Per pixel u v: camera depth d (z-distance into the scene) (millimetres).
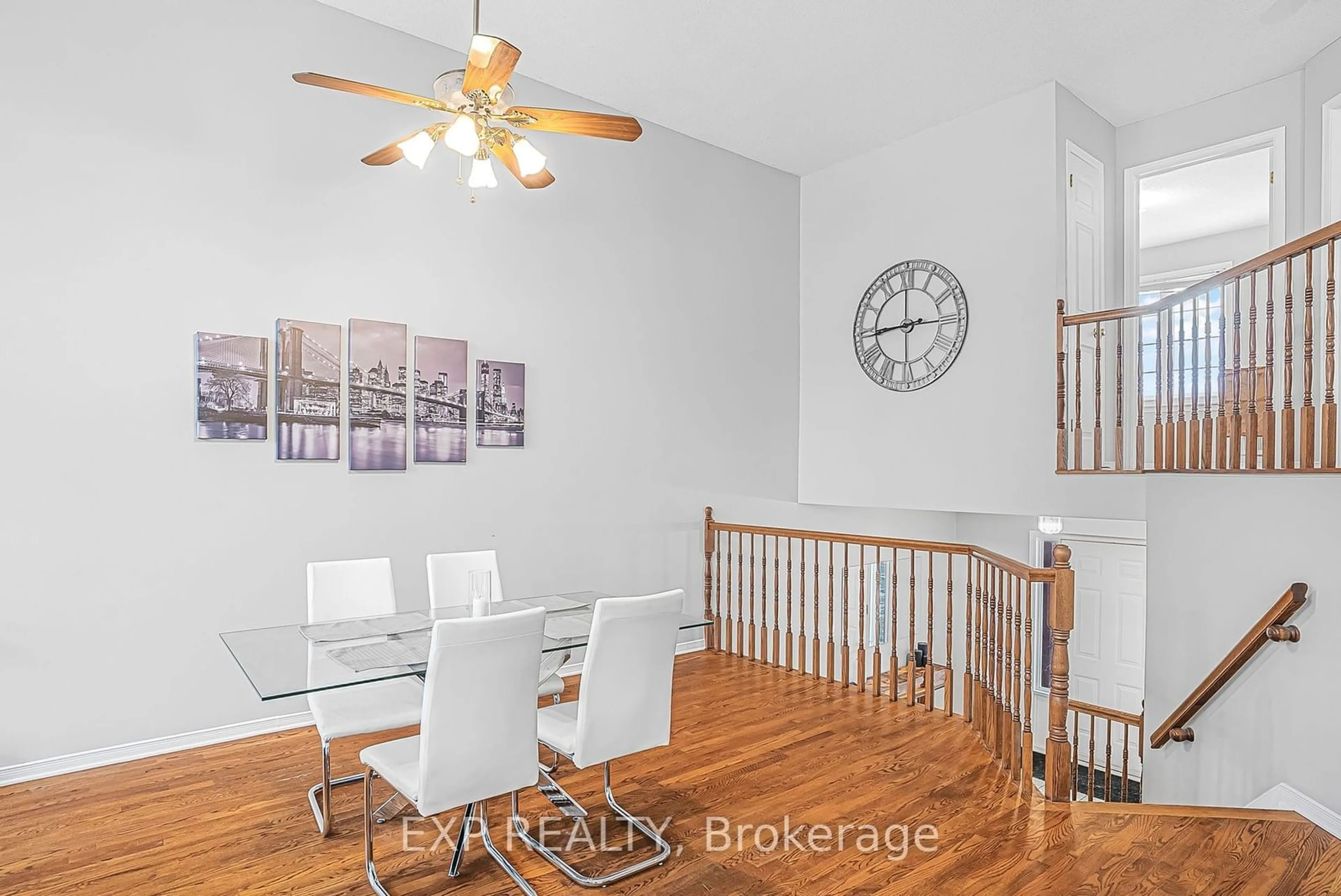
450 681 2148
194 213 3545
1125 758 4672
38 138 3197
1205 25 4184
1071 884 2398
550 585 4738
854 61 4512
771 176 6070
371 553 4039
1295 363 4629
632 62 4496
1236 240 7055
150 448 3438
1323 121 4465
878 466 5699
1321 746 2879
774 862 2559
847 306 5938
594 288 4961
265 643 2635
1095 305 5164
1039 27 4184
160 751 3447
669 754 3508
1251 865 2492
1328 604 2863
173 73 3496
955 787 3166
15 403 3148
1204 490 3531
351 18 3994
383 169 4102
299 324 3793
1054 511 4680
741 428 5820
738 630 5391
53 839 2660
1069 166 4891
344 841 2674
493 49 2258
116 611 3359
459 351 4320
